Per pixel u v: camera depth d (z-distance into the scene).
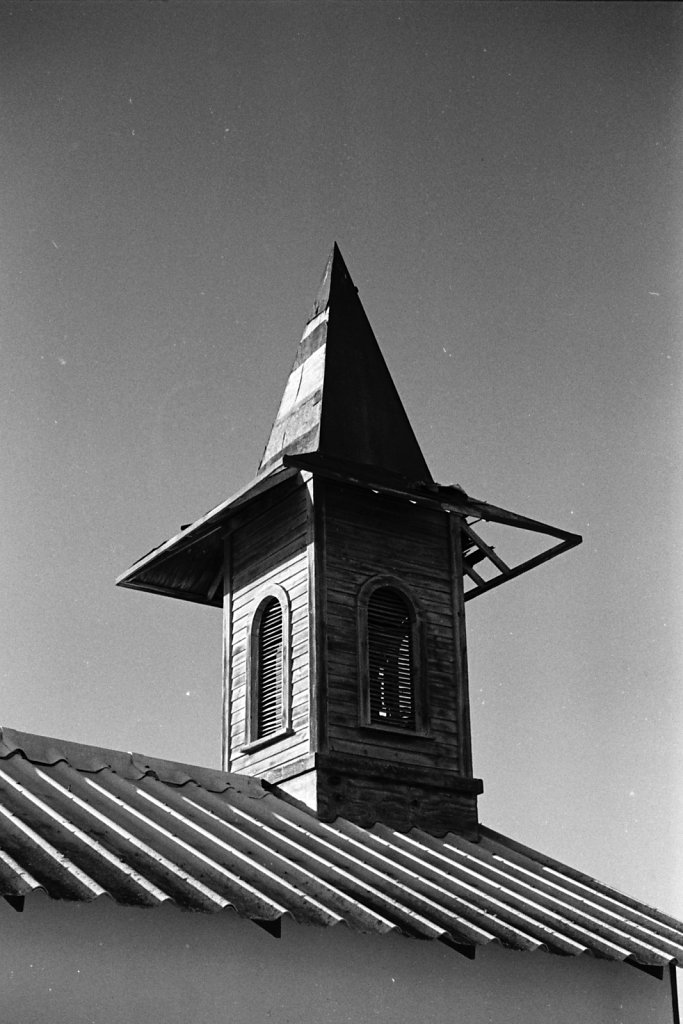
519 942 11.99
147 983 10.48
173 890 10.47
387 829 14.83
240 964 11.05
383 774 15.32
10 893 9.42
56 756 13.41
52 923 10.20
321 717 15.20
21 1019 9.76
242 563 17.33
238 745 16.48
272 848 13.07
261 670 16.61
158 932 10.71
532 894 13.81
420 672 16.25
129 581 18.25
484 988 12.57
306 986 11.36
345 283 18.98
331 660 15.57
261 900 10.84
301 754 15.24
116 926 10.52
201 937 10.93
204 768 14.72
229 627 17.23
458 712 16.44
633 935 13.52
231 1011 10.83
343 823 14.64
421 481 16.58
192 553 18.09
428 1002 12.10
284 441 17.70
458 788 15.89
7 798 11.88
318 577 15.85
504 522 16.91
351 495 16.53
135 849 11.31
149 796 13.25
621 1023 13.43
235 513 17.52
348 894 12.00
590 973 13.47
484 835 16.00
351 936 11.85
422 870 13.63
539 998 12.94
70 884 9.95
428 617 16.62
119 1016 10.23
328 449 16.94
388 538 16.67
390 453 17.55
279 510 16.83
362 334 18.53
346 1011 11.52
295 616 15.99
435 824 15.58
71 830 11.24
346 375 17.88
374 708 15.95
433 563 16.98
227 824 13.10
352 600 16.05
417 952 12.24
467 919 12.30
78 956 10.22
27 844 10.63
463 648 16.78
